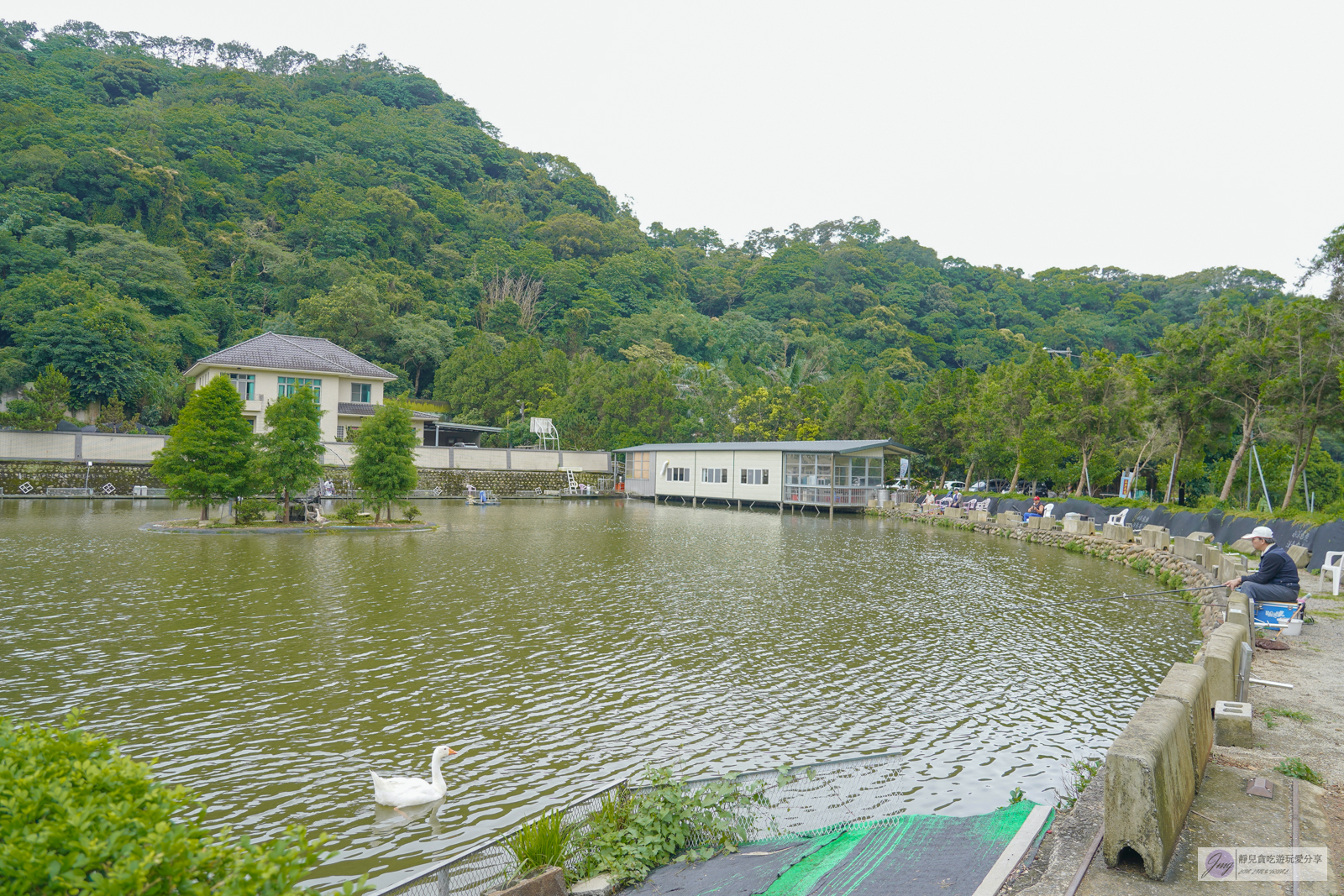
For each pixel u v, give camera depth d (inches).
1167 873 193.3
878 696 479.2
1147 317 5374.0
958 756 386.9
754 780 335.3
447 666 529.0
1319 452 1750.7
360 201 4375.0
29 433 1836.9
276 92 5684.1
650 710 451.8
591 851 254.1
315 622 644.7
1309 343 1071.6
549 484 2588.6
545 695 474.0
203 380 2341.3
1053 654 577.3
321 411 1417.3
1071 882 192.2
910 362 4530.0
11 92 4345.5
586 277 4815.5
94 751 162.7
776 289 5693.9
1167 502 1289.4
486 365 3166.8
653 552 1141.7
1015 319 5649.6
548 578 887.7
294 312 3499.0
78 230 3093.0
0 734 157.2
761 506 2185.0
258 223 3993.6
